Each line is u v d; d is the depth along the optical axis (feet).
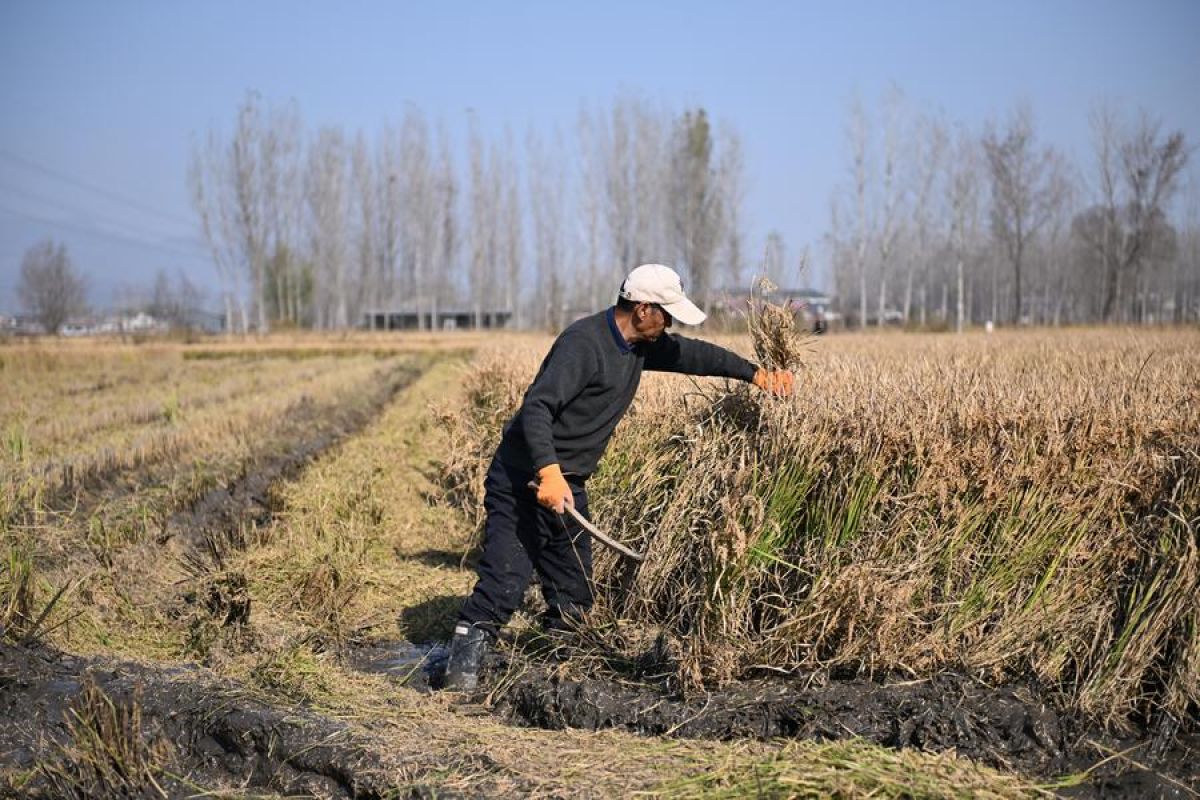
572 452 16.25
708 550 15.96
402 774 12.59
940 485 15.81
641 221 189.88
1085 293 226.38
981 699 13.93
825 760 12.39
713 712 14.25
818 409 17.13
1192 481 14.75
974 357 41.24
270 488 30.53
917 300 274.36
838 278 222.07
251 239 198.29
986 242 232.32
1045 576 15.23
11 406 57.57
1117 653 14.11
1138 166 170.60
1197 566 13.97
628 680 15.69
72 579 19.97
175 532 25.26
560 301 222.28
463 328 260.62
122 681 15.42
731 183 182.19
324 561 21.89
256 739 13.93
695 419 18.99
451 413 30.63
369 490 29.68
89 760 13.08
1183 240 232.73
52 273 180.96
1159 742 13.32
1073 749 13.30
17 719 14.65
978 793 11.75
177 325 201.46
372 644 18.93
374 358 120.37
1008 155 172.45
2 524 22.36
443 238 238.27
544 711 14.90
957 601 15.35
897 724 13.66
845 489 16.39
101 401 60.95
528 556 16.53
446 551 25.05
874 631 14.92
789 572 16.34
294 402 56.95
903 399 17.31
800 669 15.20
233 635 17.81
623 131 189.67
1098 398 17.61
